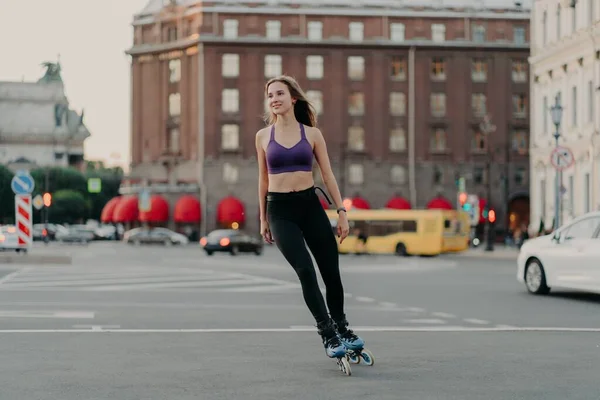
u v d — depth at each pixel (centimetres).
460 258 6756
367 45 10688
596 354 1224
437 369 1077
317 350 1260
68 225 15412
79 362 1134
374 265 5247
